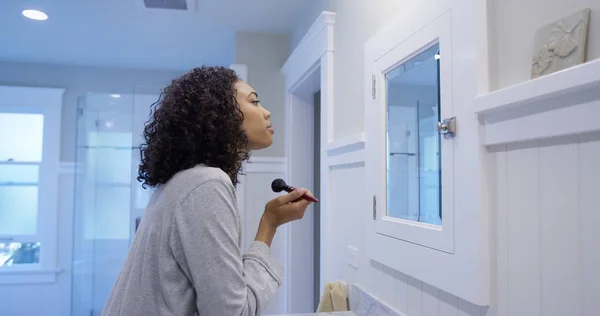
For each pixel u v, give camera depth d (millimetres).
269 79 2967
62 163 3627
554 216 698
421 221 1123
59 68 3695
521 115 749
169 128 822
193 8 2512
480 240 846
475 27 872
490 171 847
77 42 3115
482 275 841
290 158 2812
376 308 1373
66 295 3584
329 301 1652
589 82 593
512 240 789
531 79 743
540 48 726
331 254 1854
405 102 1223
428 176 1097
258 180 2916
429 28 1062
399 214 1243
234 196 783
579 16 656
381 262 1316
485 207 847
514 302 781
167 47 3256
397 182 1260
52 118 3617
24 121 3645
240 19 2691
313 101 2869
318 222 2771
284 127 2967
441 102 999
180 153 814
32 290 3531
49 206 3588
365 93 1467
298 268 2709
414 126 1170
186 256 710
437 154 1051
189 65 3762
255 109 922
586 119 622
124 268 805
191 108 814
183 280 732
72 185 3645
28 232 3588
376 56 1385
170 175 819
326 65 1922
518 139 756
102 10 2539
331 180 1880
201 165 813
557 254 691
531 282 743
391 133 1307
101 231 3033
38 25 2762
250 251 843
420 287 1126
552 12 708
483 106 824
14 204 3582
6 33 2908
